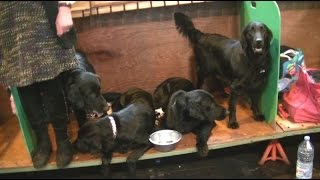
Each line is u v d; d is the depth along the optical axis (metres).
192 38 2.79
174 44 2.88
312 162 2.35
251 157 2.63
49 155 2.25
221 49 2.55
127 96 2.64
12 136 2.55
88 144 2.20
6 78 1.97
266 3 2.39
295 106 2.41
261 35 2.22
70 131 2.54
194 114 2.30
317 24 2.93
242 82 2.39
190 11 2.83
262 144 2.74
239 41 2.45
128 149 2.31
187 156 2.66
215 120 2.47
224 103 2.81
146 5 2.72
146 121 2.36
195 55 2.83
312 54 2.96
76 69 2.23
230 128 2.48
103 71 2.87
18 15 1.85
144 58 2.88
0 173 2.30
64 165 2.21
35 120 2.14
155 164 2.59
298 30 2.94
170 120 2.42
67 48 2.01
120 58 2.85
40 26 1.90
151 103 2.63
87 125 2.23
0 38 1.92
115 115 2.29
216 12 2.87
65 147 2.21
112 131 2.21
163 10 2.77
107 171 2.30
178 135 2.37
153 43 2.85
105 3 2.70
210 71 2.71
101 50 2.80
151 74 2.94
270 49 2.35
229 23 2.92
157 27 2.81
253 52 2.27
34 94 2.07
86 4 2.71
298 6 2.86
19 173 2.56
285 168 2.49
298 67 2.56
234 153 2.67
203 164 2.59
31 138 2.26
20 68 1.90
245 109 2.71
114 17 2.72
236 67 2.38
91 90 2.16
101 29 2.74
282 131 2.39
